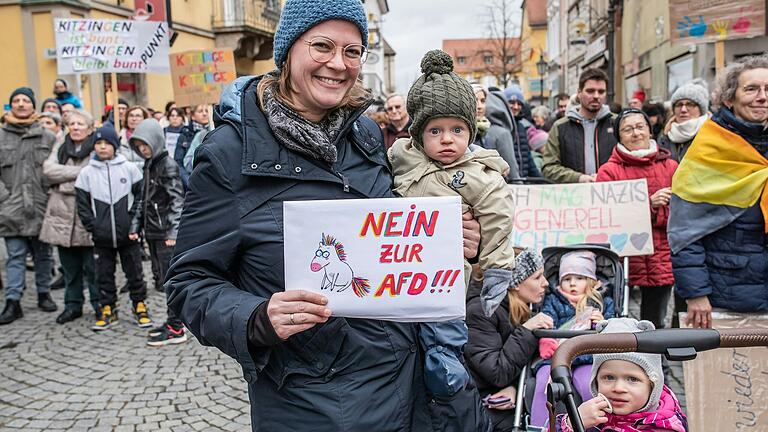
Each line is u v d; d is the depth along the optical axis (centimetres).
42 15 1488
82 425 425
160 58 991
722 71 339
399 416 191
